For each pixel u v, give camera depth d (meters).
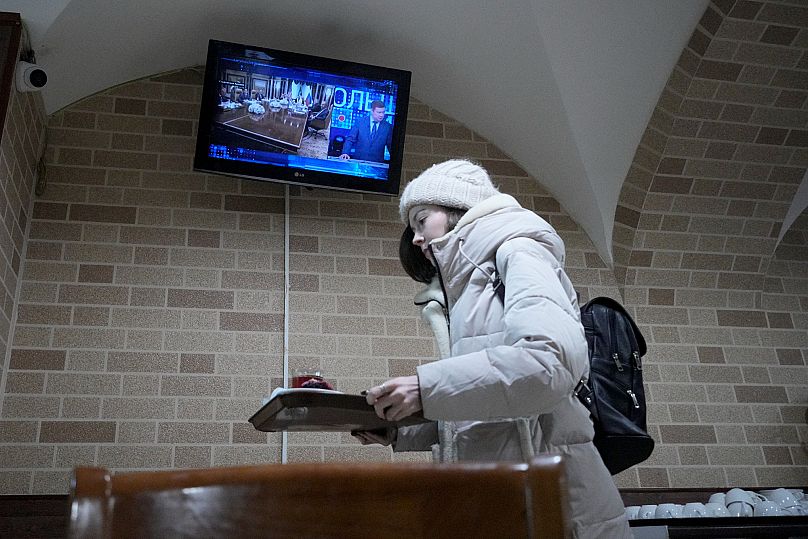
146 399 3.53
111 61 3.90
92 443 3.41
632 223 4.43
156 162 3.99
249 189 4.05
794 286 4.63
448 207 1.86
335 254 4.02
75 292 3.65
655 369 4.24
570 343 1.47
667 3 3.88
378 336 3.90
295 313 3.85
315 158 3.96
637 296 4.39
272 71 3.96
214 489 0.57
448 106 4.48
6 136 3.26
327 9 4.03
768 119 4.32
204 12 3.95
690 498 3.95
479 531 0.56
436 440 1.92
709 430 4.14
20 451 3.33
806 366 4.42
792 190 4.52
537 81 4.13
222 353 3.69
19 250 3.60
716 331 4.40
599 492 1.58
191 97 4.15
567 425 1.61
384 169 4.04
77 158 3.91
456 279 1.75
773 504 2.97
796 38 4.05
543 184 4.52
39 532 3.22
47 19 3.44
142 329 3.65
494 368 1.44
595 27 3.93
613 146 4.27
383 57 4.31
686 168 4.38
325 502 0.56
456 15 3.99
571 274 4.35
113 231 3.81
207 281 3.82
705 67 4.11
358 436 1.88
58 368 3.50
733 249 4.54
